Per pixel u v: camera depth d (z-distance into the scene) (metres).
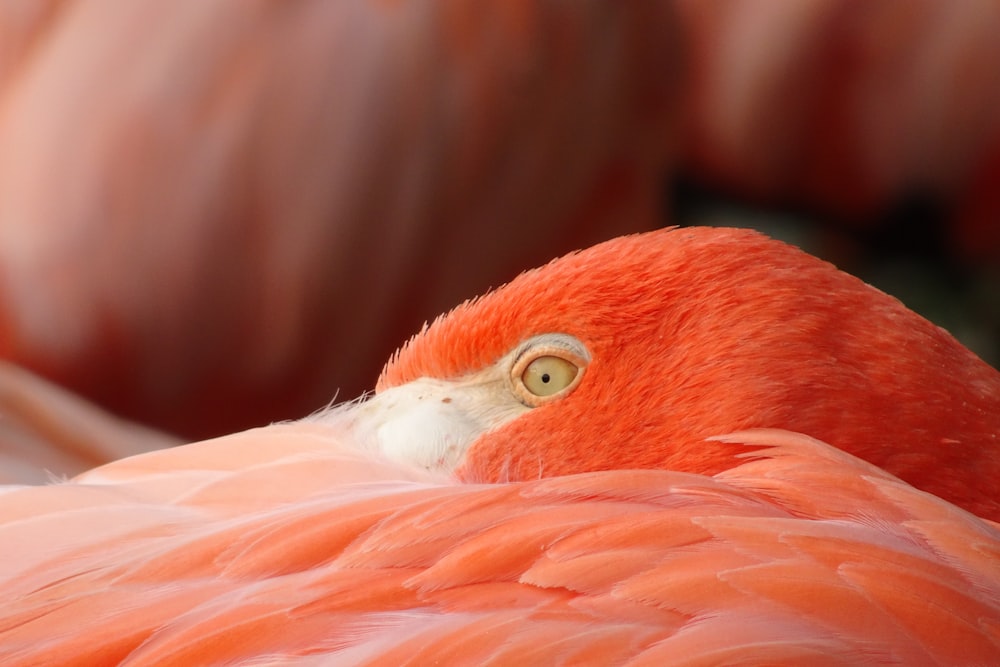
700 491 1.94
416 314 2.31
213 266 2.23
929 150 3.17
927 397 1.98
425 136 2.26
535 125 2.34
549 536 1.92
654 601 1.91
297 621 1.91
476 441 2.00
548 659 1.90
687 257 2.00
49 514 1.95
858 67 3.16
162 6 2.26
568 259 2.01
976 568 1.93
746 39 3.21
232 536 1.93
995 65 3.11
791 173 3.25
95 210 2.23
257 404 2.28
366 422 2.01
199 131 2.23
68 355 2.23
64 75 2.25
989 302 3.20
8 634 1.92
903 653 1.91
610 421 1.99
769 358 1.98
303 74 2.23
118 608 1.92
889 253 3.29
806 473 1.95
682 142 3.04
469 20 2.29
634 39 2.47
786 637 1.91
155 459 1.97
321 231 2.23
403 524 1.93
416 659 1.91
